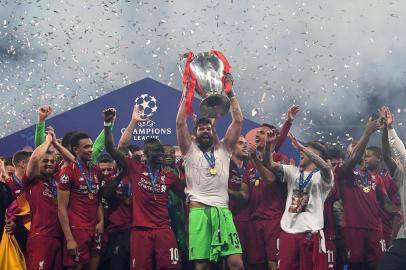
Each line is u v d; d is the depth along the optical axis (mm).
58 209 13422
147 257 13703
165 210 13914
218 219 13438
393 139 13312
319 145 14086
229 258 13398
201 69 13891
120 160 13844
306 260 13461
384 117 13484
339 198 14156
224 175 13648
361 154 14102
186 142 13656
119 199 14297
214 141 13906
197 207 13500
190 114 15062
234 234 13500
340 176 14383
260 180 14461
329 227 13906
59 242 13648
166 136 16594
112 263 14211
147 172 13875
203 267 13461
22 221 14016
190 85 13766
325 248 13477
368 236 14391
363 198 14453
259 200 14461
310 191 13625
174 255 13766
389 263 12555
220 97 13609
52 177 13758
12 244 13781
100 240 13789
